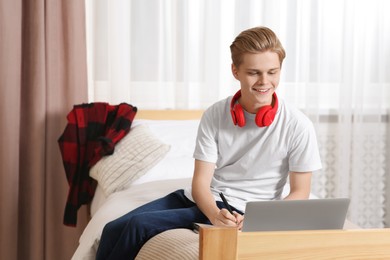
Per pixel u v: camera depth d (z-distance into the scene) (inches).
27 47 114.4
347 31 126.1
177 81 121.2
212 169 72.9
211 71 122.4
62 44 115.4
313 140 71.1
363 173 132.6
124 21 119.0
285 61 125.3
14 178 113.7
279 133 70.8
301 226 57.3
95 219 80.6
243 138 71.7
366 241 48.5
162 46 120.8
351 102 128.6
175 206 75.5
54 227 117.7
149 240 63.7
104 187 98.3
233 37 123.5
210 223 69.1
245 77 66.2
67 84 115.7
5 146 112.8
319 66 126.3
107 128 110.1
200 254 44.7
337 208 57.1
